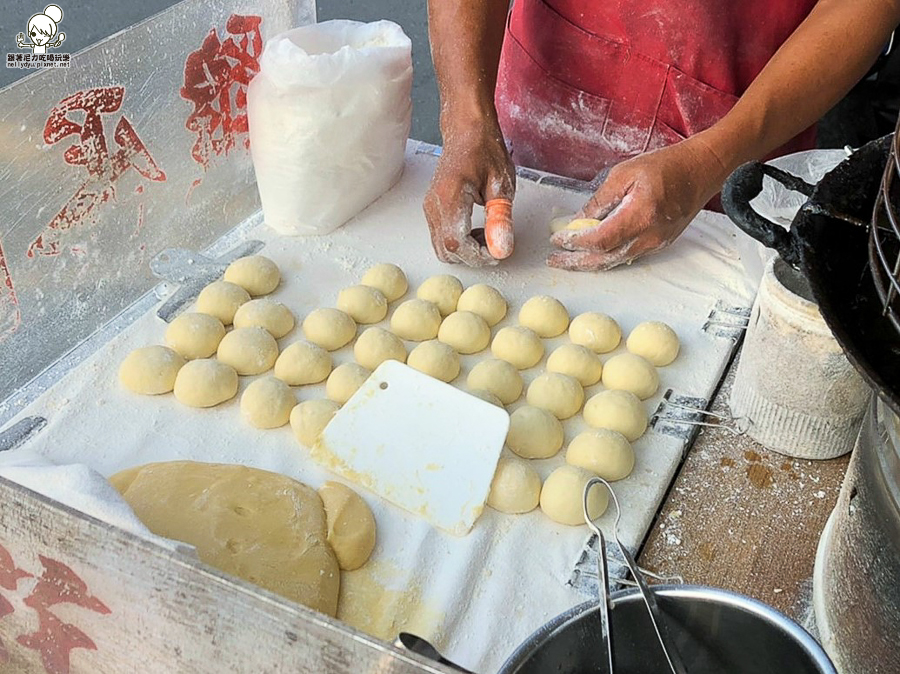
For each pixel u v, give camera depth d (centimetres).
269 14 154
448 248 135
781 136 137
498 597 96
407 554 100
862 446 79
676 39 154
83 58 120
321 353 124
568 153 173
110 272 138
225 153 155
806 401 102
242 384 122
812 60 134
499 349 127
